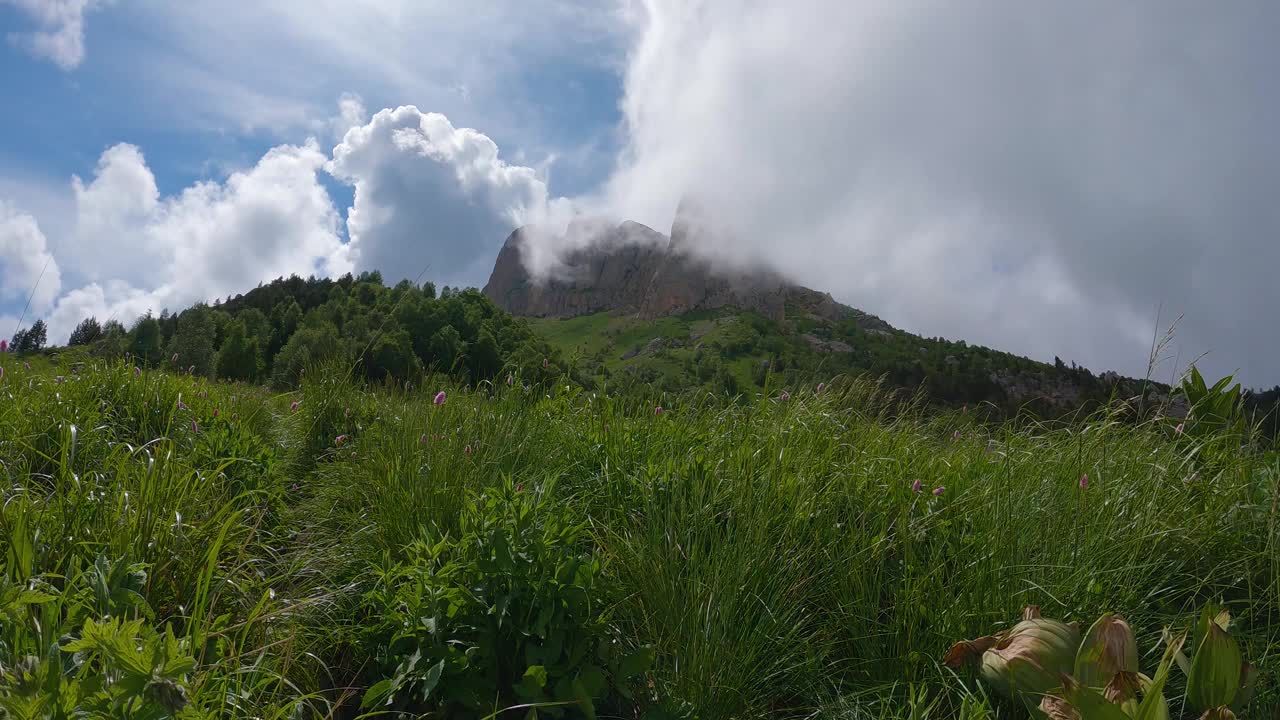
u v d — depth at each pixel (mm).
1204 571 2867
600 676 2254
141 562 2189
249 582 2449
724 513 3242
